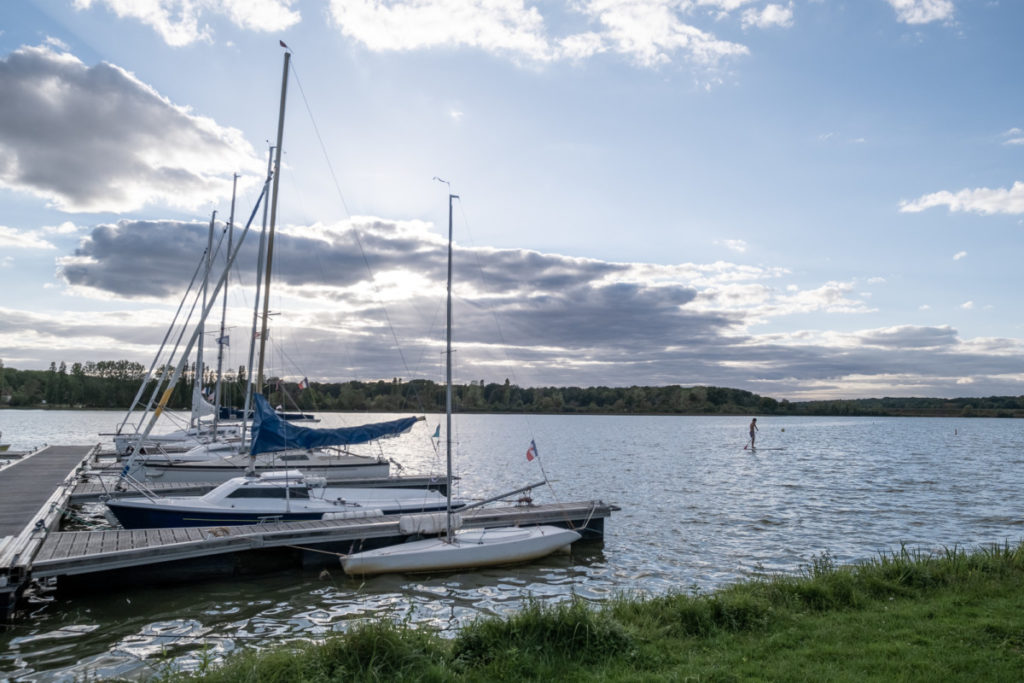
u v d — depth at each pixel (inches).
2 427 3275.1
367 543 709.3
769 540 815.7
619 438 3425.2
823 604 399.2
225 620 520.7
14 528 652.1
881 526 908.0
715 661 302.5
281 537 665.0
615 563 705.6
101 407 4950.8
